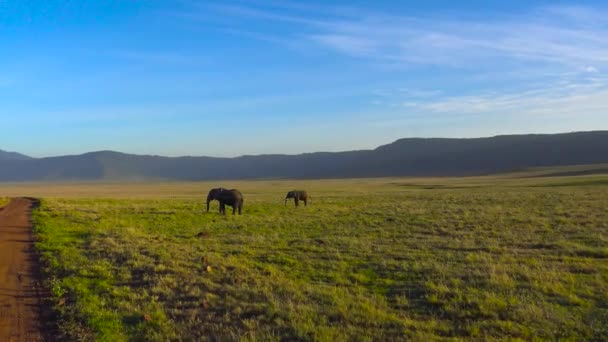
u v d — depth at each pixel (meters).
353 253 16.00
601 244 16.86
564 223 22.59
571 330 8.31
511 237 18.81
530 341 7.90
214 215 31.00
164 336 8.27
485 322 8.71
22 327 8.95
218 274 12.62
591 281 11.57
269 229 23.05
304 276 12.75
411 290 11.18
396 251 16.31
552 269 13.01
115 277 12.59
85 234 20.86
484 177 163.50
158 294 10.95
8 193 101.88
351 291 11.16
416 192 63.94
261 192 83.88
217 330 8.48
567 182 83.56
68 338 8.35
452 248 16.80
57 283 11.95
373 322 8.73
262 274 12.84
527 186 77.44
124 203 45.31
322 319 8.85
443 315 9.34
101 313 9.47
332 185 129.25
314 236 20.53
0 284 12.11
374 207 34.97
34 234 21.22
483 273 12.33
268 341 7.86
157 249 16.34
